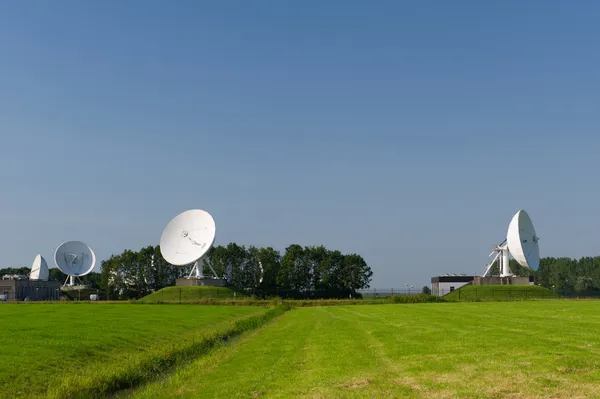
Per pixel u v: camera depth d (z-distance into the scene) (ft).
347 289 649.20
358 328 152.05
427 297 350.02
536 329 124.98
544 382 65.87
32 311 239.30
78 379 93.09
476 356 87.35
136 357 116.88
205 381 89.51
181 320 201.36
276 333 161.89
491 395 61.67
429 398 62.34
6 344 118.93
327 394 67.92
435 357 89.20
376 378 75.20
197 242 502.79
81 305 324.19
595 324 135.44
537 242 464.65
